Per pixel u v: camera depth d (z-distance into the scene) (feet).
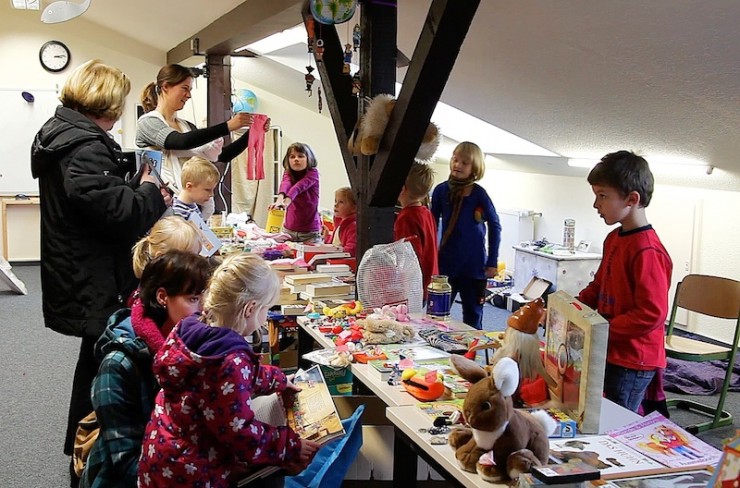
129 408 5.65
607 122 12.28
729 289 11.75
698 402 13.05
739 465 3.59
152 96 13.16
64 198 7.91
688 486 4.59
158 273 5.75
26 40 24.67
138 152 9.22
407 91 8.65
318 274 10.81
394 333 7.99
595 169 7.32
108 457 5.56
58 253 8.04
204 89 25.84
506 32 9.98
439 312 9.20
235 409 4.95
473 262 12.07
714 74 8.41
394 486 6.15
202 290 5.79
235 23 14.60
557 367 5.81
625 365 7.15
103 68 8.27
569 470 4.38
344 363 7.29
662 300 7.00
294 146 16.01
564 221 19.88
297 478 6.83
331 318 8.95
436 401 6.22
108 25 24.67
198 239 7.07
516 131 15.61
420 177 10.24
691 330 16.78
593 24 8.46
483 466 4.66
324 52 10.66
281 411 5.80
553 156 17.21
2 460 10.27
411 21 11.08
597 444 5.21
